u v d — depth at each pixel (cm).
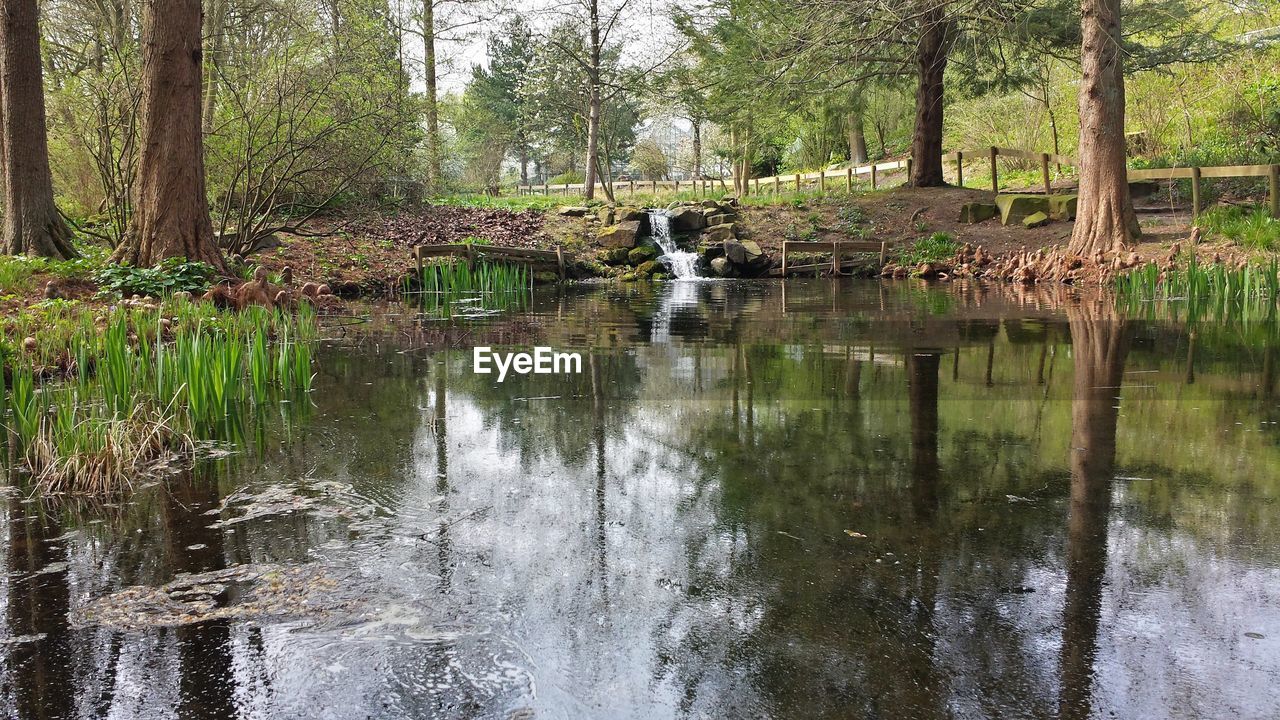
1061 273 1434
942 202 1981
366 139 1393
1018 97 2503
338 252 1527
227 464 422
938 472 392
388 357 753
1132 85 2219
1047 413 504
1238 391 555
